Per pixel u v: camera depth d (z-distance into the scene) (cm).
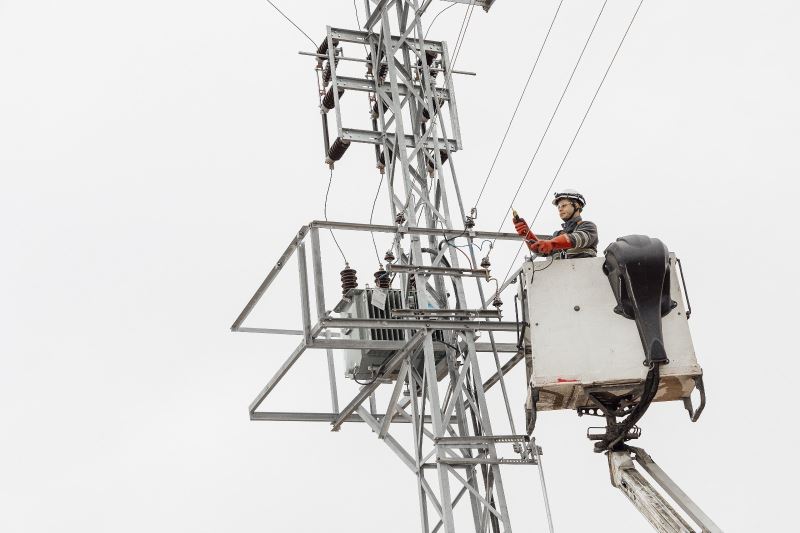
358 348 2072
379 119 2311
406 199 2177
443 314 2022
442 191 2192
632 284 1574
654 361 1548
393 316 2028
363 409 2261
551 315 1611
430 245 2200
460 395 2111
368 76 2361
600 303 1605
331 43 2328
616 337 1588
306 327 2014
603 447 1605
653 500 1515
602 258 1627
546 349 1599
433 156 2250
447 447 1992
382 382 2200
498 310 2048
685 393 1625
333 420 2339
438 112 2255
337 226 2008
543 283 1627
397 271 2052
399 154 2230
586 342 1592
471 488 1988
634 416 1561
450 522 1939
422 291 2059
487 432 2027
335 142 2298
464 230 2088
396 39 2347
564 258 1673
